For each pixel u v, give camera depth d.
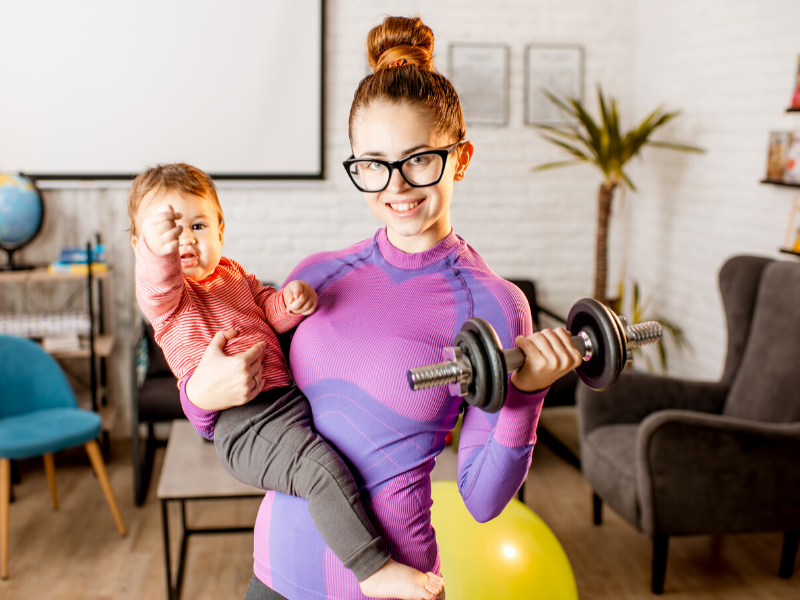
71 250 3.55
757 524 2.40
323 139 3.82
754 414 2.60
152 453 3.50
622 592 2.49
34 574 2.61
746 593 2.48
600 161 3.52
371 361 0.96
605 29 4.05
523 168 4.08
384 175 0.95
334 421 0.98
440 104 0.94
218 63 3.67
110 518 3.04
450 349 0.83
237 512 3.12
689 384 2.80
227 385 0.94
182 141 3.71
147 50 3.60
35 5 3.47
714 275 3.47
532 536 1.59
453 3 3.87
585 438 2.80
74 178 3.63
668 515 2.37
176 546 2.82
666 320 3.91
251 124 3.75
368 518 0.94
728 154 3.34
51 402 2.99
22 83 3.52
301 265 1.14
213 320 1.09
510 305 0.98
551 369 0.84
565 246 4.20
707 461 2.35
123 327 3.80
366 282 1.04
